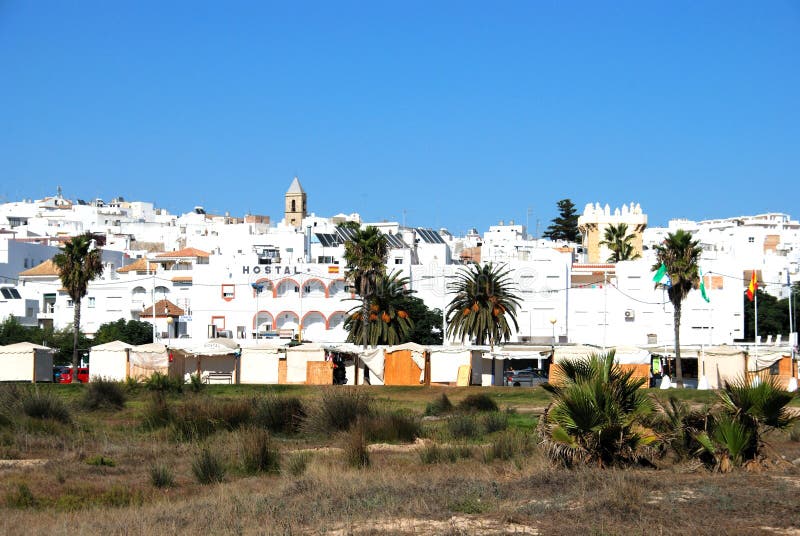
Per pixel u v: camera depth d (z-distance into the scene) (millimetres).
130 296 136000
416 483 26375
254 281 128625
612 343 118688
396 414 41656
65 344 111938
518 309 127750
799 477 25906
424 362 78438
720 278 124062
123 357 76375
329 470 29484
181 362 79500
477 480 26672
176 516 23156
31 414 42312
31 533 21562
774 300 135500
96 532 21391
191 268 152125
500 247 167375
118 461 34375
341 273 128250
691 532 19641
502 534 19984
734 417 27891
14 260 153500
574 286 130000
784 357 75500
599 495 23094
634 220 169500
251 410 43312
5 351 74625
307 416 42250
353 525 21328
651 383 80688
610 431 27703
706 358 78188
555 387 29109
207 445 34906
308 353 79562
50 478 30359
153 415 43406
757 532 19625
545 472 26734
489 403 54344
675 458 28422
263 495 25625
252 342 114188
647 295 125188
